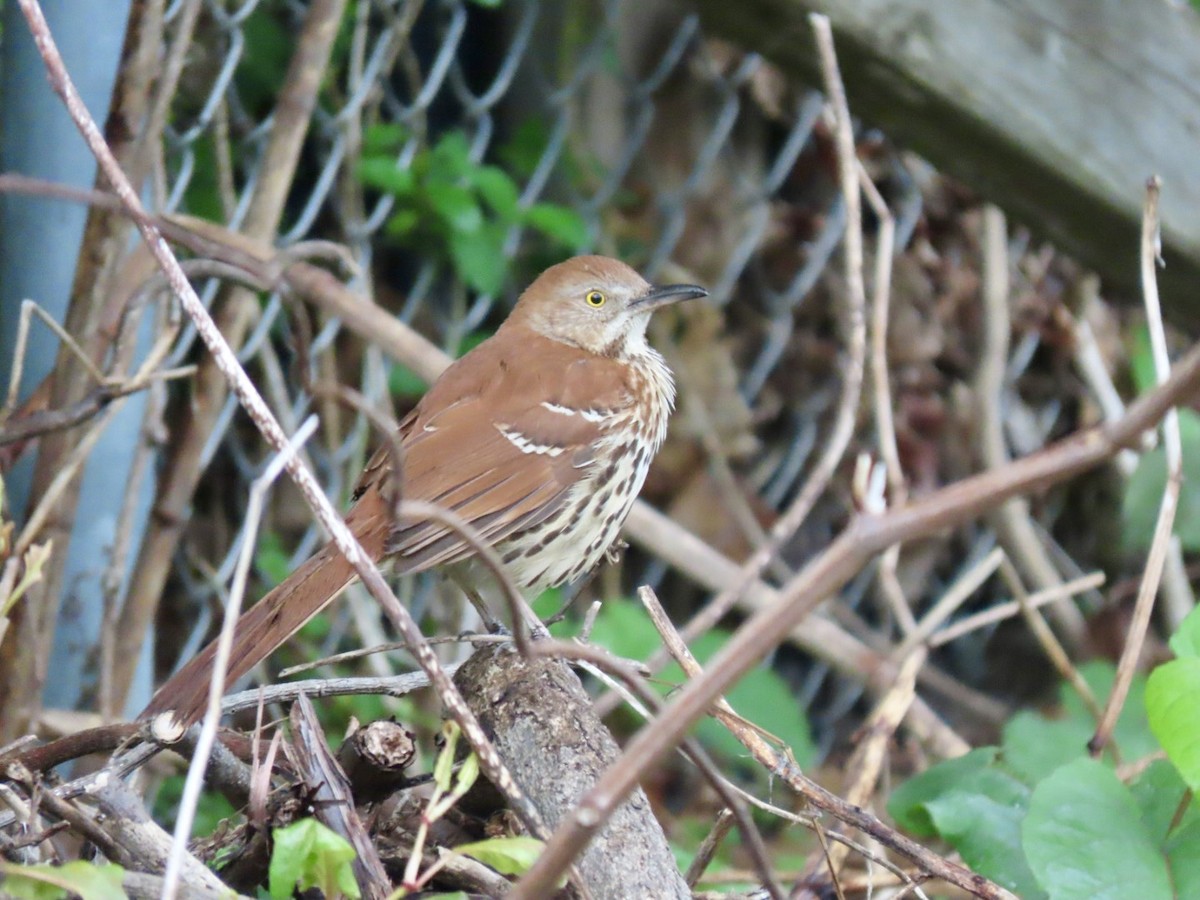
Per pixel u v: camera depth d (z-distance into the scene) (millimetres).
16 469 7363
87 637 7543
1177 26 8008
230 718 8078
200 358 8766
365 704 9477
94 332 6941
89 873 4184
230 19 8500
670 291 8609
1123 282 8617
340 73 10539
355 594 9508
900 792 6719
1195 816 5422
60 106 7242
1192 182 8047
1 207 7410
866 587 13070
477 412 7414
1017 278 12805
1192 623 5570
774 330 12289
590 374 7699
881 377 7383
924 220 12750
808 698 11906
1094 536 13281
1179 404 3041
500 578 4035
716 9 7508
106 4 7234
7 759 5242
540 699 5426
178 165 9328
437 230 10633
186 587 9930
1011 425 13086
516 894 3295
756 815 10289
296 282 7441
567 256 11680
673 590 12219
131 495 7359
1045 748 6980
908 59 7531
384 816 5461
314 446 10422
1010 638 13039
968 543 13055
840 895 5520
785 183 12766
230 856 5230
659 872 4898
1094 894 5180
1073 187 7980
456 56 11914
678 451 12273
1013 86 7734
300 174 10578
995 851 6016
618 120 12273
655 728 3164
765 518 12453
